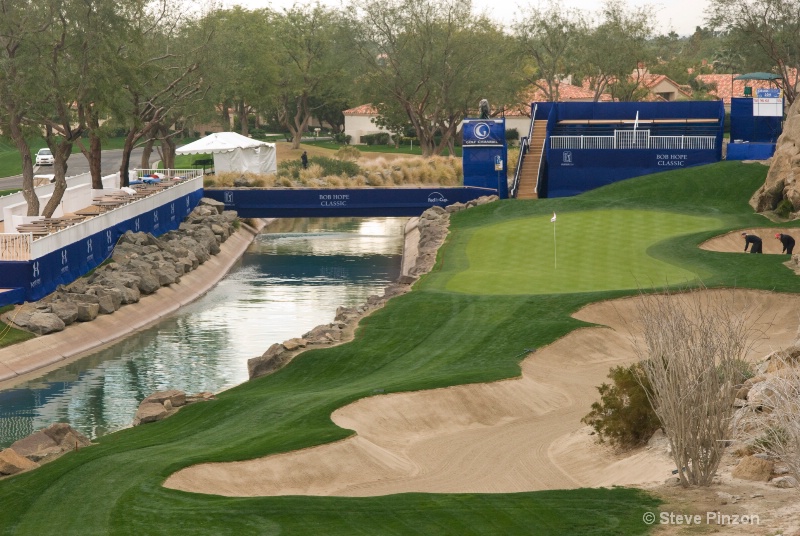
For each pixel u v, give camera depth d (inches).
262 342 1803.6
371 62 4379.9
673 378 799.1
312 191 3097.9
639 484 830.5
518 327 1541.6
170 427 1187.3
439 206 2967.5
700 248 2155.5
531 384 1304.1
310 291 2311.8
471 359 1411.2
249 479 957.8
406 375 1333.7
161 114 3159.5
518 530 732.0
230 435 1099.3
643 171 3043.8
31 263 1876.2
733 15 4033.0
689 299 1652.3
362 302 2159.2
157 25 3203.7
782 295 1674.5
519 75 4832.7
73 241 2103.8
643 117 3368.6
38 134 2290.8
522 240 2321.6
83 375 1593.3
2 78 2134.6
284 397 1258.6
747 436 864.9
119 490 887.7
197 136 6077.8
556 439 1110.4
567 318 1574.8
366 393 1209.4
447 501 804.0
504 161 3026.6
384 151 5206.7
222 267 2610.7
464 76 4360.2
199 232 2711.6
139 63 2669.8
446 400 1218.0
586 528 721.0
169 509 826.8
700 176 2874.0
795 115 2625.5
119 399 1450.5
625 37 4810.5
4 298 1818.4
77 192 2628.0
